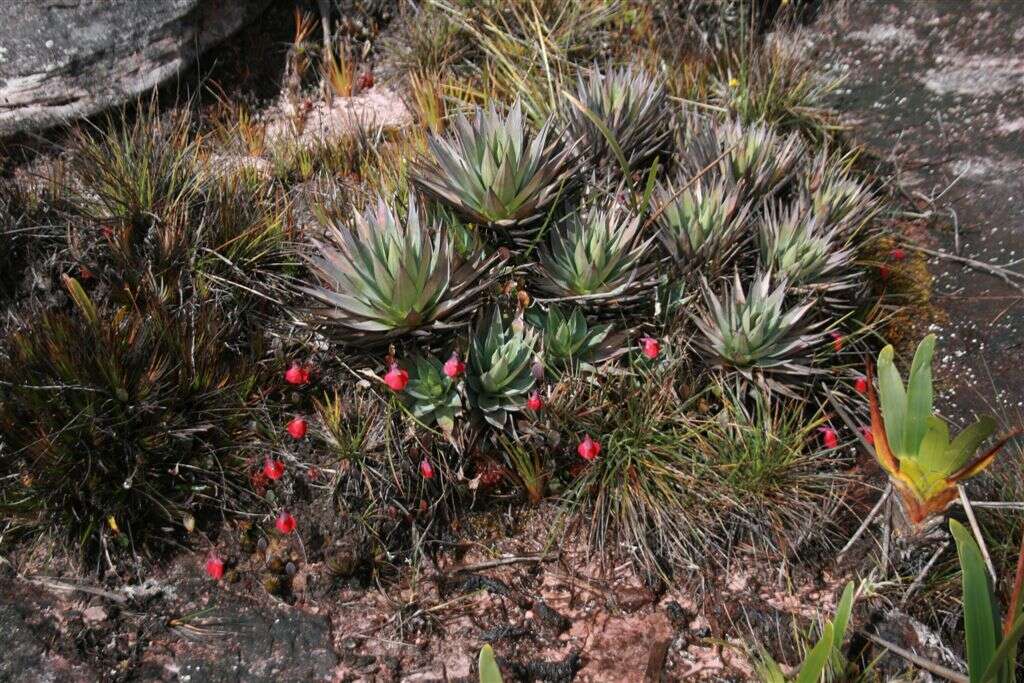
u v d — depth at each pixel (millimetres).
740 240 1283
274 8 1534
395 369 1035
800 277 1245
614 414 1138
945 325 1376
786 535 1111
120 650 976
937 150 1581
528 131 1222
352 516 1065
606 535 1106
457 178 1165
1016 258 1441
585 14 1598
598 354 1162
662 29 1668
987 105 1634
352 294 1089
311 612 1022
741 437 1139
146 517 1051
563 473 1137
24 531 1028
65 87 1331
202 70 1451
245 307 1183
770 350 1173
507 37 1535
